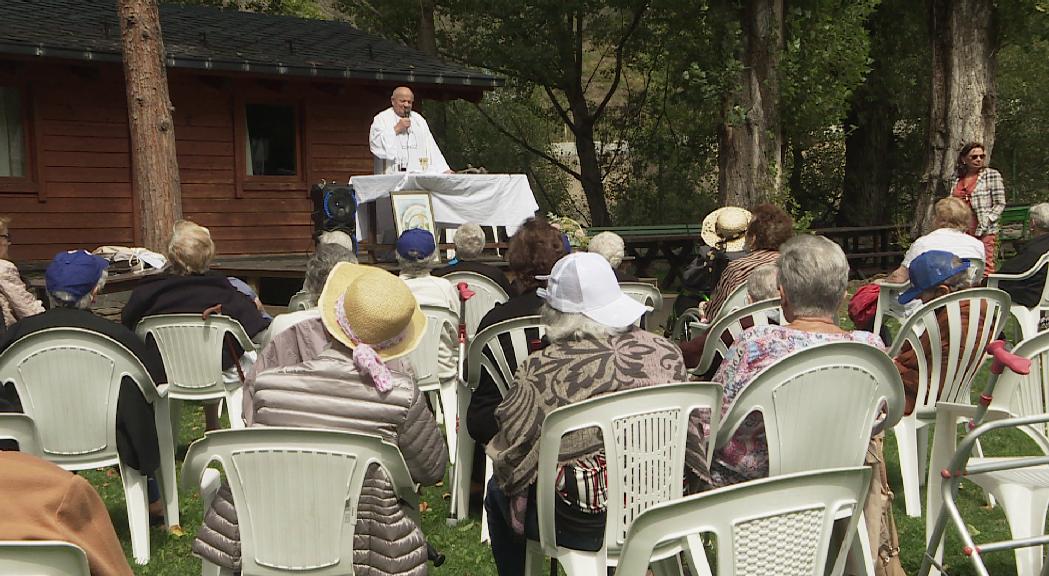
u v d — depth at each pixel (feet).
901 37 69.15
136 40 29.37
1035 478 10.91
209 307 15.84
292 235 44.62
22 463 6.01
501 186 32.22
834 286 9.99
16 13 40.01
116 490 17.35
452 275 18.30
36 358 12.87
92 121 39.83
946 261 13.89
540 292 9.70
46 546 5.58
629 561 7.13
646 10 73.10
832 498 7.49
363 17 80.38
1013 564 13.04
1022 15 48.52
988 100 49.11
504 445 9.46
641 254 60.80
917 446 16.19
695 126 67.46
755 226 17.54
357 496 8.84
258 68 39.75
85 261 13.51
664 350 9.39
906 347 14.65
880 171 71.61
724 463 9.78
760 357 9.57
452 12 77.10
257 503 8.91
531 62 73.41
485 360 12.82
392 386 9.00
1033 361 11.63
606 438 8.79
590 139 78.74
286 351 10.46
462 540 14.44
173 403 17.89
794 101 48.78
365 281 9.20
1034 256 22.67
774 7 46.62
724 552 7.20
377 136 34.06
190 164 41.88
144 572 13.34
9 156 38.17
